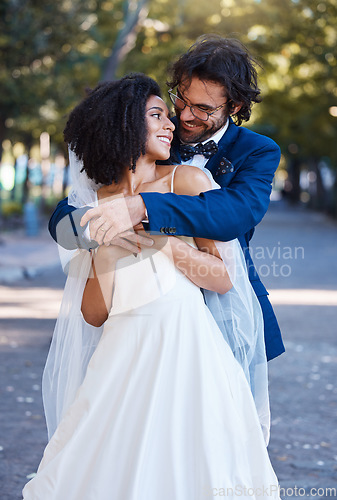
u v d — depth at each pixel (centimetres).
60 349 329
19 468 515
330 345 970
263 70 335
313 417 654
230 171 323
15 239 2669
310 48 2852
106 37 2905
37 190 6097
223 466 292
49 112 2850
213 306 318
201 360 297
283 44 2822
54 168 5128
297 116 3822
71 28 2272
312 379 793
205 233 296
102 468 290
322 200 5281
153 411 292
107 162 307
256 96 329
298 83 3444
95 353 307
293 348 952
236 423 297
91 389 299
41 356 877
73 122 315
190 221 293
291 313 1217
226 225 297
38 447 562
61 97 2550
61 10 2258
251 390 332
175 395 295
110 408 297
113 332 304
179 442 293
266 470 300
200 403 294
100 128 303
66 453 294
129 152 302
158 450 293
